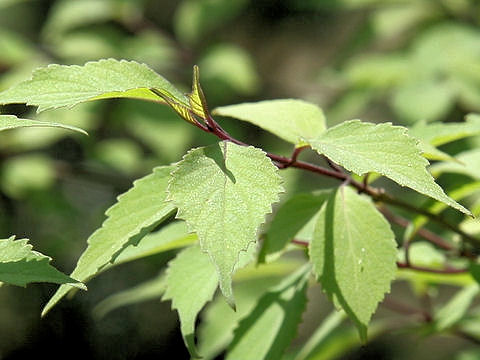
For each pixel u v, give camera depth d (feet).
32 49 5.29
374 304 2.06
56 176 5.39
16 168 5.23
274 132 2.17
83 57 5.20
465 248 2.47
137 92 1.96
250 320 2.31
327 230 2.10
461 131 2.29
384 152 1.93
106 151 5.37
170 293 2.16
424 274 2.63
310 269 2.32
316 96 5.41
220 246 1.81
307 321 5.51
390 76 4.69
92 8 5.35
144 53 5.25
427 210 2.39
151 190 2.01
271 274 2.81
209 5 5.43
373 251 2.08
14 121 1.87
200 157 1.88
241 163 1.88
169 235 2.23
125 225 1.98
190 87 5.26
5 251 1.86
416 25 5.07
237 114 2.20
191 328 2.12
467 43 4.66
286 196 4.53
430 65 4.60
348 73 4.82
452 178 2.87
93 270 1.95
